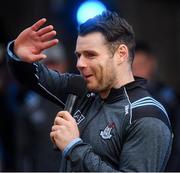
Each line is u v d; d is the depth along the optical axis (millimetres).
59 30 17734
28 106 12055
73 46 17672
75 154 6398
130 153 6398
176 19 21125
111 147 6543
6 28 17156
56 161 11531
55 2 17938
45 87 7320
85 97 7004
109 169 6336
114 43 6656
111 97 6727
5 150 12625
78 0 17562
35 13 18250
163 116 6562
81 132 6742
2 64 13102
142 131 6402
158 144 6387
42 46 6789
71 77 7328
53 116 11633
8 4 18391
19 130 12266
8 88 13125
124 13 19344
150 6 20297
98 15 6723
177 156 11250
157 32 20469
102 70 6609
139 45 11781
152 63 12039
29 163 12148
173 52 21094
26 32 6824
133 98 6645
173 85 20609
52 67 11688
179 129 11344
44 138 11609
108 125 6594
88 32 6641
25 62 6918
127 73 6773
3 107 12719
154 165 6359
